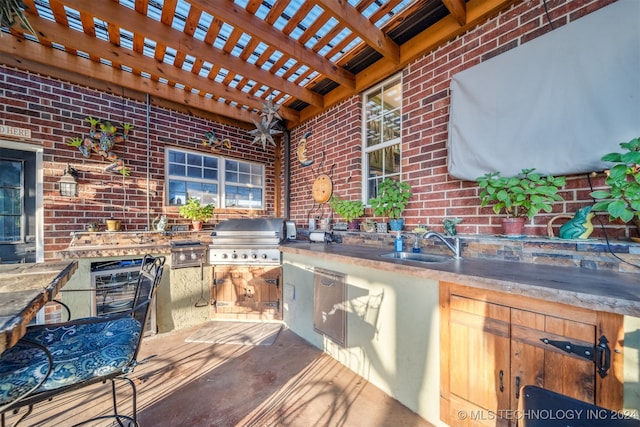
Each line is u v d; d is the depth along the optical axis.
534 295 1.02
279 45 2.17
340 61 2.59
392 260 1.66
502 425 1.14
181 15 2.08
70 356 0.99
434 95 2.17
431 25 2.12
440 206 2.13
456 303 1.32
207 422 1.47
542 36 1.53
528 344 1.08
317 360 2.12
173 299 2.64
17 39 2.21
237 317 2.87
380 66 2.55
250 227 2.93
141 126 2.97
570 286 1.01
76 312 2.19
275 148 4.17
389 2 1.89
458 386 1.30
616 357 0.92
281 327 2.76
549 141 1.49
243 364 2.06
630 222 1.34
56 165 2.47
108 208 2.74
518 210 1.71
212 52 2.34
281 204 4.14
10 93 2.27
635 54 1.24
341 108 3.11
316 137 3.49
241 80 2.92
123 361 1.03
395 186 2.40
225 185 3.69
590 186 1.46
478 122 1.80
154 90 2.91
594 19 1.35
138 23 1.96
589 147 1.36
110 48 2.29
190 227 3.29
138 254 2.49
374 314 1.79
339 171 3.15
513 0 1.70
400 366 1.62
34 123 2.37
